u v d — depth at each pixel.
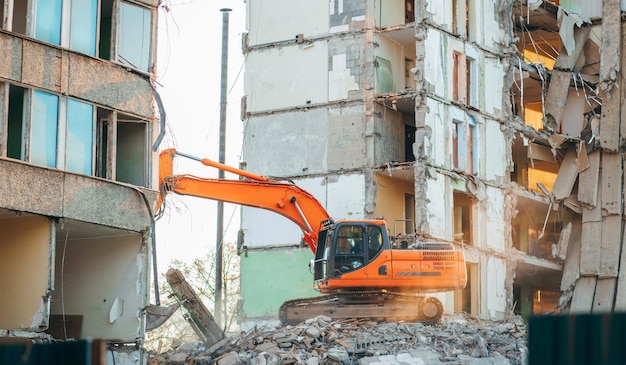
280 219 68.44
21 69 40.22
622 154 72.00
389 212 67.25
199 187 49.62
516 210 71.88
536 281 77.75
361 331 48.62
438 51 67.12
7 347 17.14
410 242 62.34
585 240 71.94
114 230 43.69
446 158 66.81
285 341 46.78
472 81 70.19
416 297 52.44
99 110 43.03
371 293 51.75
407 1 70.25
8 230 41.44
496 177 71.00
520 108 76.62
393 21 69.06
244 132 70.31
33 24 40.91
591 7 74.25
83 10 42.47
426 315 52.09
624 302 69.81
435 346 48.41
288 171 68.75
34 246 40.88
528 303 77.62
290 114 69.19
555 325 16.02
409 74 70.25
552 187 76.12
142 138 44.66
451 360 47.00
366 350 46.75
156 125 44.91
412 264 51.66
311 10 69.38
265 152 69.56
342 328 49.12
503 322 63.78
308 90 68.81
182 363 45.75
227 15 71.19
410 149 70.19
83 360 17.03
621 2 73.25
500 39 72.75
